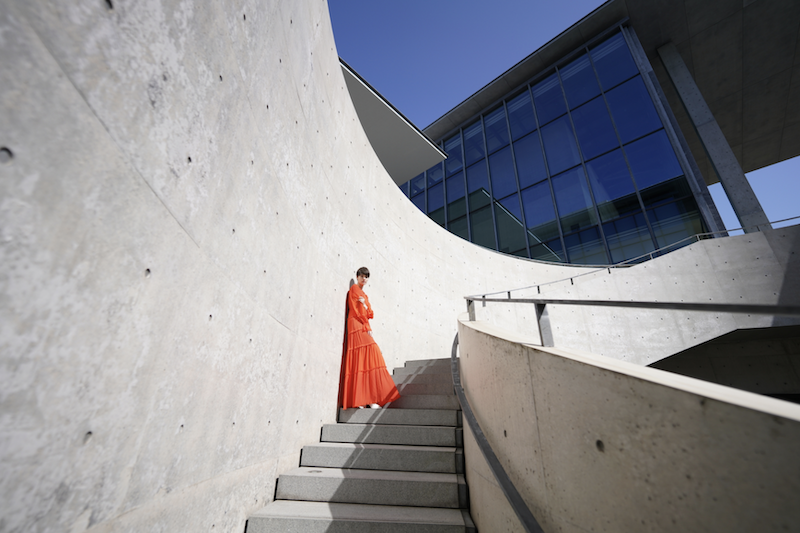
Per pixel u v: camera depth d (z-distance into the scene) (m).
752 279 6.36
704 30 10.63
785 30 10.28
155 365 1.22
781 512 0.72
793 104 12.34
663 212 8.84
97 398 0.98
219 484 1.68
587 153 10.44
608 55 11.09
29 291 0.77
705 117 9.72
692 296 6.59
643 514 0.98
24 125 0.74
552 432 1.39
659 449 0.97
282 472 2.43
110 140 0.98
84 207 0.90
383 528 2.00
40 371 0.80
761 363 7.81
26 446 0.77
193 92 1.38
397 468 2.65
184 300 1.38
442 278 6.71
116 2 0.99
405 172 8.11
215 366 1.62
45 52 0.79
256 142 2.00
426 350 5.74
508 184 11.73
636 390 1.07
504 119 12.87
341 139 4.01
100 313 0.97
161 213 1.22
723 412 0.85
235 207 1.77
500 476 1.59
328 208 3.51
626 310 6.85
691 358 8.36
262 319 2.12
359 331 3.66
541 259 10.18
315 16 3.10
